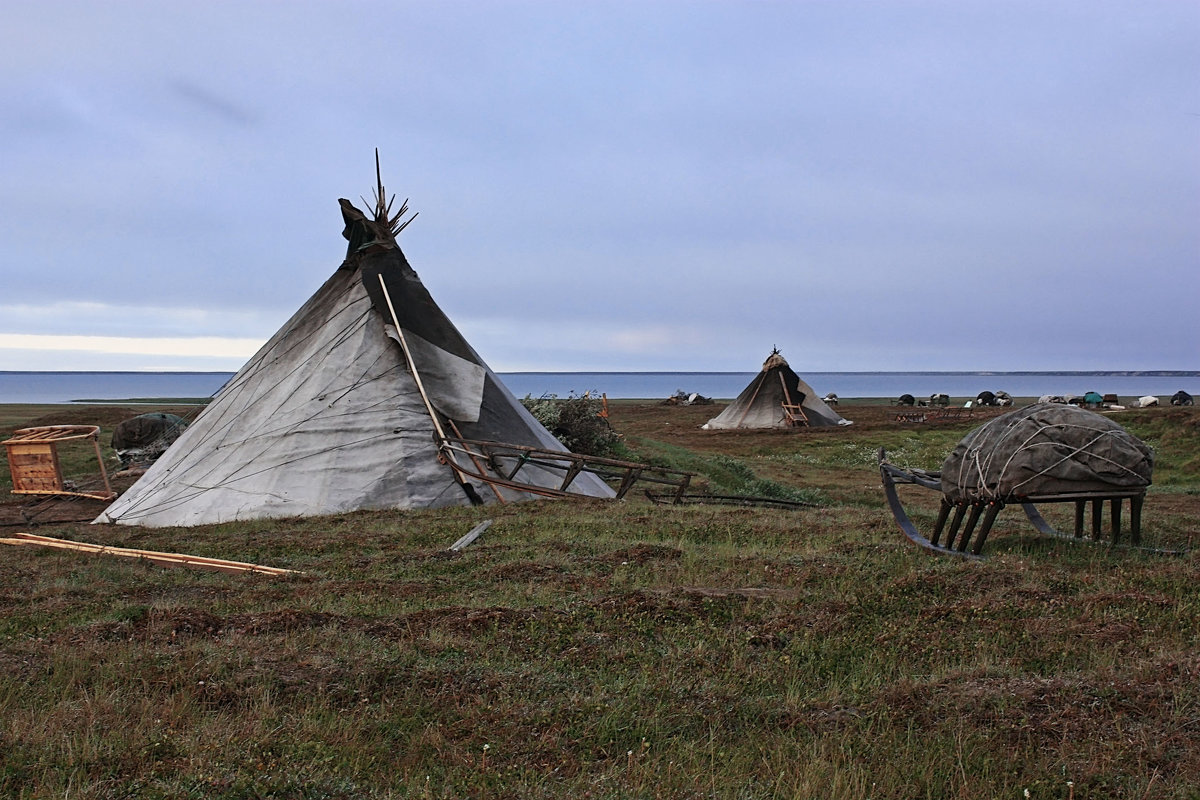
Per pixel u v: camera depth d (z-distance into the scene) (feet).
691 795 16.11
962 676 21.53
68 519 61.00
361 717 19.49
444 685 21.31
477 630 25.54
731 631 25.52
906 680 21.39
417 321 66.39
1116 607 26.91
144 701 20.02
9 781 16.51
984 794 16.24
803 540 40.01
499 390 68.13
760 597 29.04
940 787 16.57
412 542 41.75
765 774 17.07
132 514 58.85
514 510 51.52
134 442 87.51
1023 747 18.01
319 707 20.02
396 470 58.95
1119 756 17.25
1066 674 21.54
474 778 16.76
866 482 92.48
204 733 18.54
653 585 31.42
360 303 66.23
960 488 35.76
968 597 28.84
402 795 16.33
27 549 44.60
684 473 57.36
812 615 26.73
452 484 59.31
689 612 27.07
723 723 19.44
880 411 225.56
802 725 19.15
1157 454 109.60
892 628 25.22
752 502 63.87
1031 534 40.65
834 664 22.86
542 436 70.38
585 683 21.72
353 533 45.14
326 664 22.50
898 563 34.50
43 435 71.20
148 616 27.32
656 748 18.17
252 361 68.54
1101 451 33.53
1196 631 24.57
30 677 22.08
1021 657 22.90
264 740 17.95
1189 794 15.94
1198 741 17.87
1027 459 33.78
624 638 24.99
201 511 57.41
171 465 63.05
